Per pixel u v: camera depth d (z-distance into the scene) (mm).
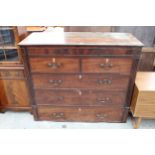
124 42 1476
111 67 1534
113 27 2113
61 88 1687
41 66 1559
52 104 1806
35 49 1461
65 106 1812
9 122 1925
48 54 1486
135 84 1639
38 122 1930
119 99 1737
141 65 2291
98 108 1811
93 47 1428
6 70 1752
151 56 2217
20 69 1736
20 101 1973
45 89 1703
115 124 1890
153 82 1684
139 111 1663
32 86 1690
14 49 1702
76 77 1607
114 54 1465
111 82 1626
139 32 2148
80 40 1537
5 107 2020
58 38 1615
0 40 1659
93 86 1658
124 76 1588
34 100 1790
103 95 1717
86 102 1772
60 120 1926
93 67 1540
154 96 1559
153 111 1653
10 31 1622
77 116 1886
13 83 1842
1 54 1727
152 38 2176
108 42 1471
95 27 2109
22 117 2010
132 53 1457
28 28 2102
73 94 1723
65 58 1501
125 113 1826
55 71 1579
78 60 1505
